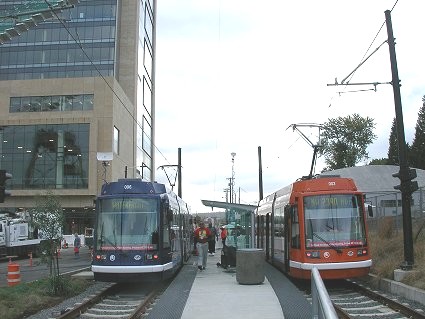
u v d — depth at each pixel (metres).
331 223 16.06
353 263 15.59
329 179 16.66
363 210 16.30
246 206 27.17
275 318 10.84
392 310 12.08
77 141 65.38
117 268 16.30
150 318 11.05
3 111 67.19
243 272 16.58
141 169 85.69
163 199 17.36
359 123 79.62
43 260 15.62
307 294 15.03
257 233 30.22
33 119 66.06
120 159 69.25
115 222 16.83
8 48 81.12
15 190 65.12
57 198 15.84
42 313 12.38
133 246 16.48
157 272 16.44
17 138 66.38
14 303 13.08
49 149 65.69
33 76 80.00
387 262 16.89
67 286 15.95
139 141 83.81
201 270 22.08
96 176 64.31
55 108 66.75
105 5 80.44
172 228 18.67
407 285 13.98
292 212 16.83
